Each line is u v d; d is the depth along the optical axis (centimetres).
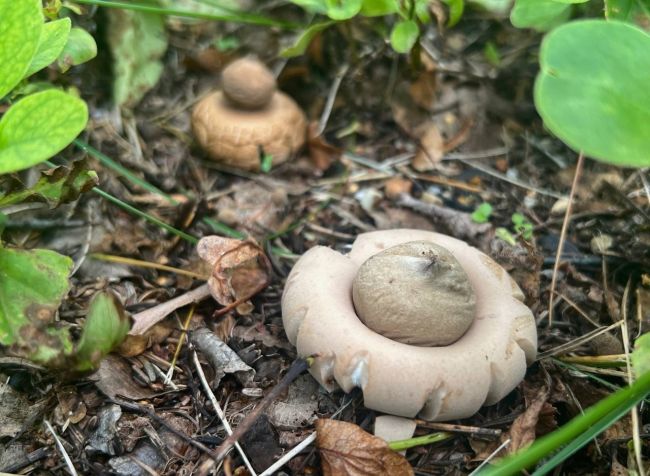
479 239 16
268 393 12
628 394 9
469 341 11
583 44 9
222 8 18
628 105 8
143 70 18
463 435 11
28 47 9
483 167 18
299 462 11
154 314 13
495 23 19
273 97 18
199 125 17
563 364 13
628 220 15
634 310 14
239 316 14
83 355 10
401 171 18
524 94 18
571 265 15
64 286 10
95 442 11
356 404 12
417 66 18
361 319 11
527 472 11
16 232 14
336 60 19
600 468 11
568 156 17
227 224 16
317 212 17
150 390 12
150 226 15
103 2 15
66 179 11
